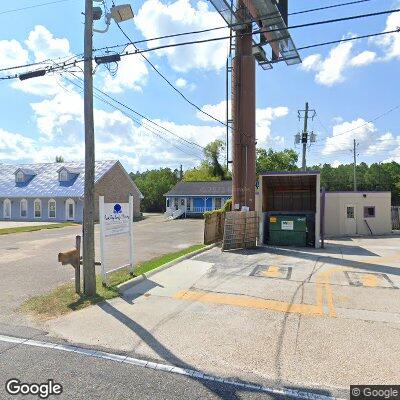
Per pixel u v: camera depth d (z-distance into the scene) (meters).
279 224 14.64
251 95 15.48
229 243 12.84
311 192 16.31
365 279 8.33
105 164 35.09
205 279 8.29
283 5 12.18
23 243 15.81
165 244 14.98
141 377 3.93
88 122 7.35
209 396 3.56
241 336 5.02
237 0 13.28
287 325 5.42
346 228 21.08
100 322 5.62
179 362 4.29
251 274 8.83
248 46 15.35
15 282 8.20
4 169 40.03
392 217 23.59
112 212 8.04
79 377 3.91
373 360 4.29
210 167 54.09
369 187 72.31
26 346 4.73
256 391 3.66
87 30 7.37
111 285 7.65
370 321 5.58
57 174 36.31
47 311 6.16
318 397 3.56
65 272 9.30
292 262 10.44
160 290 7.39
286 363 4.24
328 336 5.00
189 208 41.41
